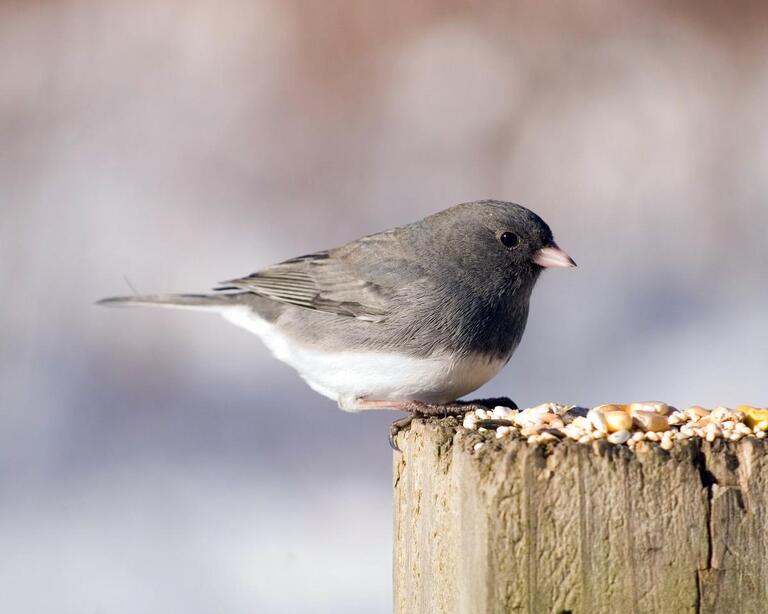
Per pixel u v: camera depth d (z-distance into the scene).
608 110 14.96
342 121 15.16
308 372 7.58
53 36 15.95
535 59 15.48
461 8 15.81
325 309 7.39
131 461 11.38
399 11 15.83
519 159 14.66
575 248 13.91
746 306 13.09
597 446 4.18
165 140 14.96
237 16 16.16
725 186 14.27
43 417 11.94
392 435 5.65
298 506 10.63
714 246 13.86
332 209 14.27
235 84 15.53
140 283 13.44
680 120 14.77
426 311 7.03
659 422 4.46
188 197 14.42
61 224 14.06
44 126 15.09
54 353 12.84
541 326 13.05
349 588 9.35
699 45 15.43
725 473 4.18
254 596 9.18
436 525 4.63
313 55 15.66
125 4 16.55
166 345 13.05
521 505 4.16
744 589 4.12
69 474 11.16
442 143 14.83
